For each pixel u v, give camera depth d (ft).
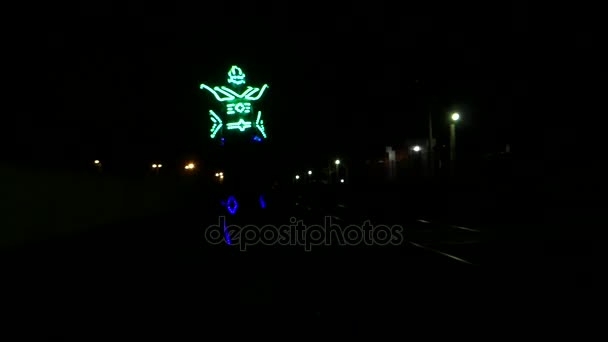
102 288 25.79
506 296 22.98
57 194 41.96
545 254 34.60
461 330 18.06
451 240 43.14
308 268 29.94
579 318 19.16
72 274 29.27
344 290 24.53
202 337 17.60
